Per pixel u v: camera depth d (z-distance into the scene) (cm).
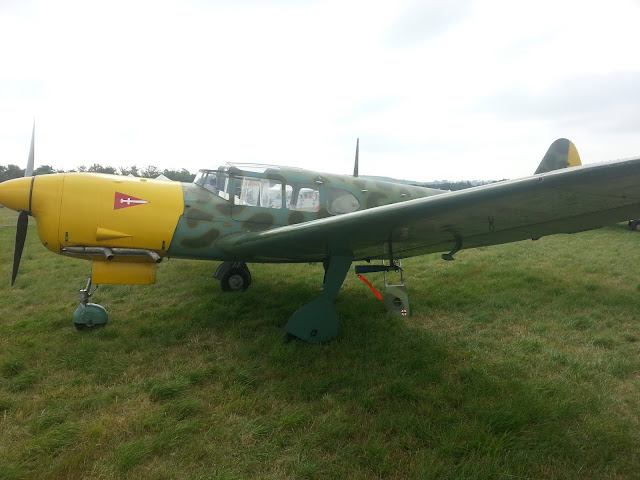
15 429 229
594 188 223
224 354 338
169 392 266
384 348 342
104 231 385
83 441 215
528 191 230
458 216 280
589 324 403
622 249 831
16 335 381
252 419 240
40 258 848
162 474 191
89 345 349
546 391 262
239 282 560
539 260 736
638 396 266
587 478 190
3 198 376
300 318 354
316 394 266
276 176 479
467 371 290
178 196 425
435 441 215
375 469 196
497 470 192
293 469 196
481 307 467
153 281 419
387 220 292
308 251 414
